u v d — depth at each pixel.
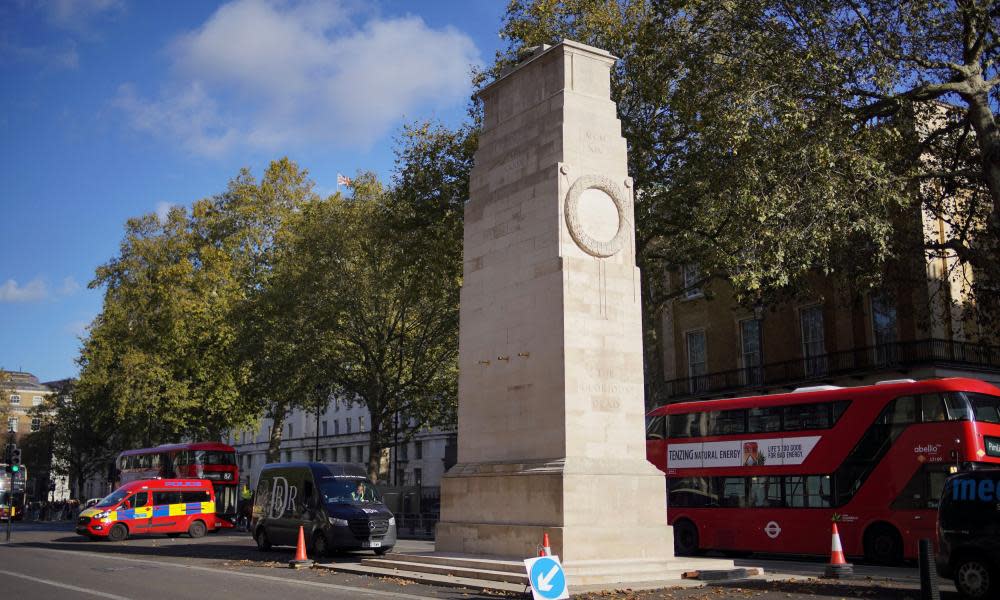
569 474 17.92
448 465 72.44
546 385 19.16
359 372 48.09
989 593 14.52
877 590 16.05
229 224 58.34
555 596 13.03
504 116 22.17
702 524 26.92
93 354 59.53
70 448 88.44
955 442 21.50
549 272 19.52
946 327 36.53
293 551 27.64
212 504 39.81
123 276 61.31
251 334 48.53
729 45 27.12
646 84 31.91
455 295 42.47
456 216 37.00
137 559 24.33
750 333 44.47
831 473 23.94
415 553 20.77
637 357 20.00
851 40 24.91
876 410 23.34
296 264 47.34
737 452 26.39
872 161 24.25
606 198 20.39
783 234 24.81
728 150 27.53
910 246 28.55
